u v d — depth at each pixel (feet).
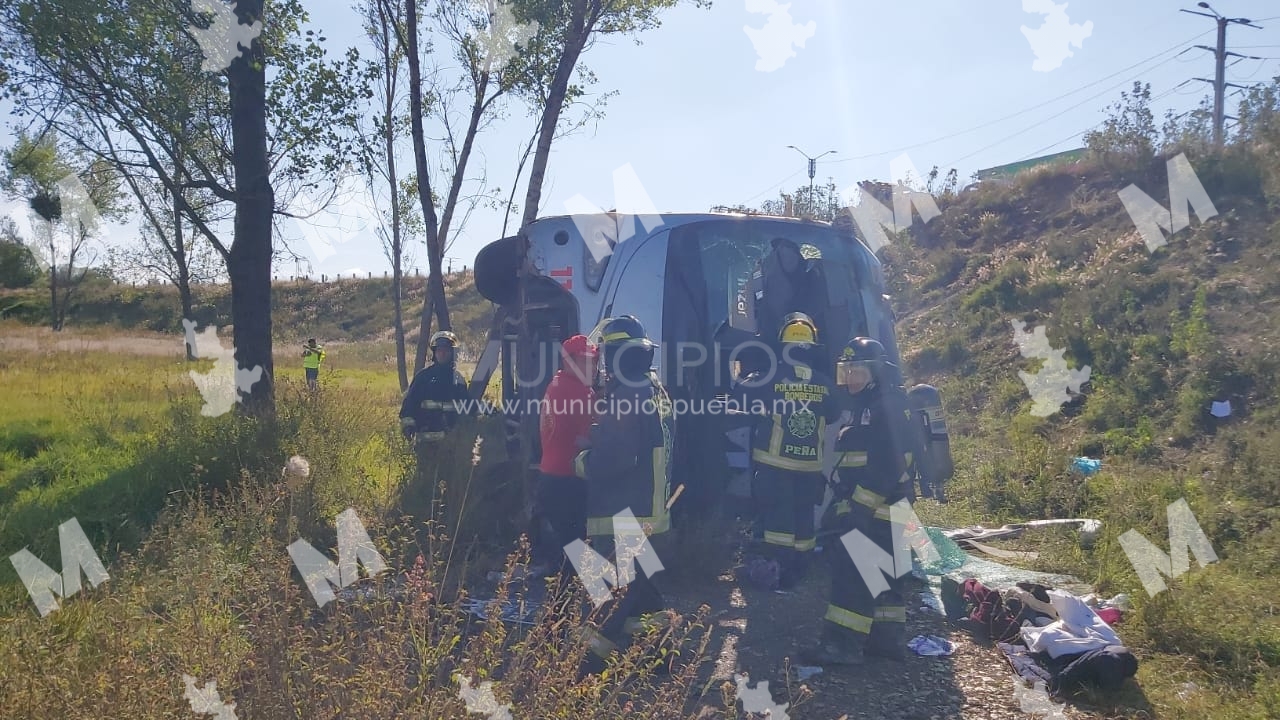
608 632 13.28
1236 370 29.04
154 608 12.93
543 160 34.30
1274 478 22.38
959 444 33.24
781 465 17.08
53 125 31.96
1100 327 36.45
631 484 14.06
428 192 36.35
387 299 164.04
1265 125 46.26
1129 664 13.79
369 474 24.13
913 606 17.89
